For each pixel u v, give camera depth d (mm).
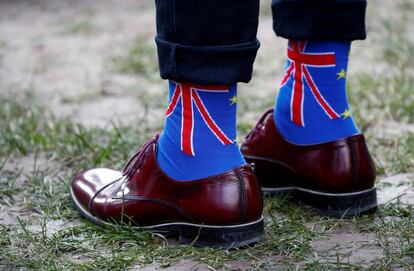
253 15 2199
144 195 2443
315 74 2574
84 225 2562
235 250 2312
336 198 2602
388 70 5176
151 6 7887
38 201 2854
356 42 6008
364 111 4164
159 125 4047
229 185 2303
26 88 4922
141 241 2414
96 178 2709
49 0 8211
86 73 5297
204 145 2320
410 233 2418
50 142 3656
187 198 2346
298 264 2207
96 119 4223
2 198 2889
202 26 2143
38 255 2318
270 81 5078
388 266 2172
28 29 6898
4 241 2414
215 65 2184
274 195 2785
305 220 2609
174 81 2297
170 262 2248
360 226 2527
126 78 5230
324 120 2607
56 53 5957
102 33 6660
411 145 3420
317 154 2627
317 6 2461
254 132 2830
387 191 2902
